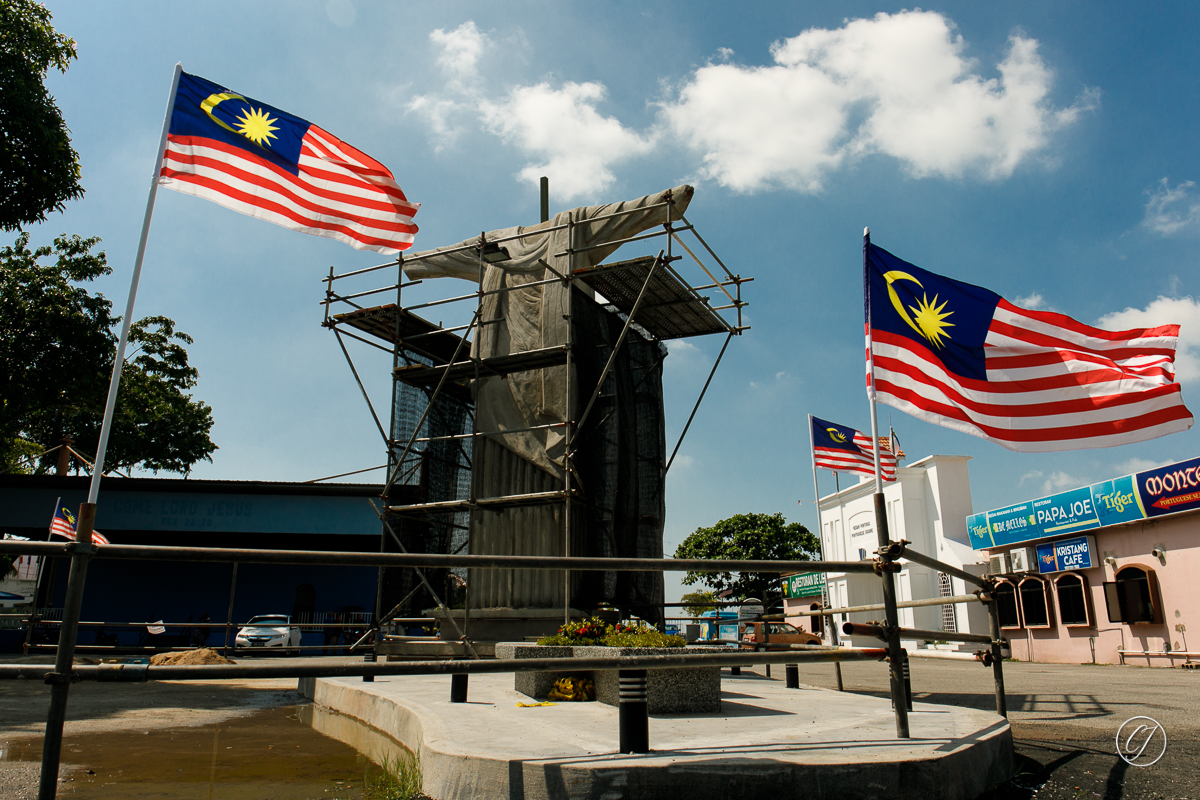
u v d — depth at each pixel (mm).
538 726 5316
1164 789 4320
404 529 14984
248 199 7152
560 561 3924
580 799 3670
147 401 32156
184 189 6852
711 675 6559
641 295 12953
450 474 16406
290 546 29547
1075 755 5203
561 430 13867
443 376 14016
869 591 32500
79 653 23422
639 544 15008
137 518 26141
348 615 28031
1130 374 6473
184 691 11977
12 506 26000
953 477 29125
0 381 21516
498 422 14734
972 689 10617
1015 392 6578
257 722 8445
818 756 3916
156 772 5398
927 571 29531
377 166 7926
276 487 26453
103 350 22578
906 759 3832
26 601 30391
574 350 13719
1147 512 19266
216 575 29547
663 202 13508
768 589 48250
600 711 6305
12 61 17828
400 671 3432
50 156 18000
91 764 5680
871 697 7859
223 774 5355
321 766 5691
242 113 7273
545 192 15797
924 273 6711
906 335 6410
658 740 4680
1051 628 22859
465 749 4281
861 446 21297
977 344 6680
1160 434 6305
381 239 7754
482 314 15414
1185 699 8727
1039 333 6695
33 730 7441
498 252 15406
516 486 14430
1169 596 19031
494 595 14094
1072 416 6484
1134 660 19656
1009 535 24797
